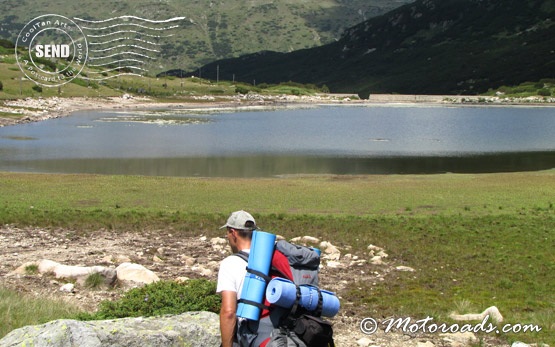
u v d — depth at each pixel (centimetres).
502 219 3033
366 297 1547
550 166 6275
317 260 631
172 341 746
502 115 16375
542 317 1314
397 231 2681
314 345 590
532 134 10312
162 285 1071
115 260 1906
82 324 707
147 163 6194
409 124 12606
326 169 5878
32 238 2284
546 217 3119
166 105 18362
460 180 4725
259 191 4031
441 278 1844
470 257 2186
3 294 1211
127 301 1012
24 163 6053
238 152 7262
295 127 11406
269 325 600
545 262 2106
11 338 693
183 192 3931
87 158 6519
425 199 3769
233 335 609
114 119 12600
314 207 3469
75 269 1516
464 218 3077
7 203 3312
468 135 10038
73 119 12425
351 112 17438
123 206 3366
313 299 602
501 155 7244
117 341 710
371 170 5872
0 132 9425
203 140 8644
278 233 2550
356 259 2105
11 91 15975
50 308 1145
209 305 1038
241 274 618
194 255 2069
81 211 3041
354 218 3041
